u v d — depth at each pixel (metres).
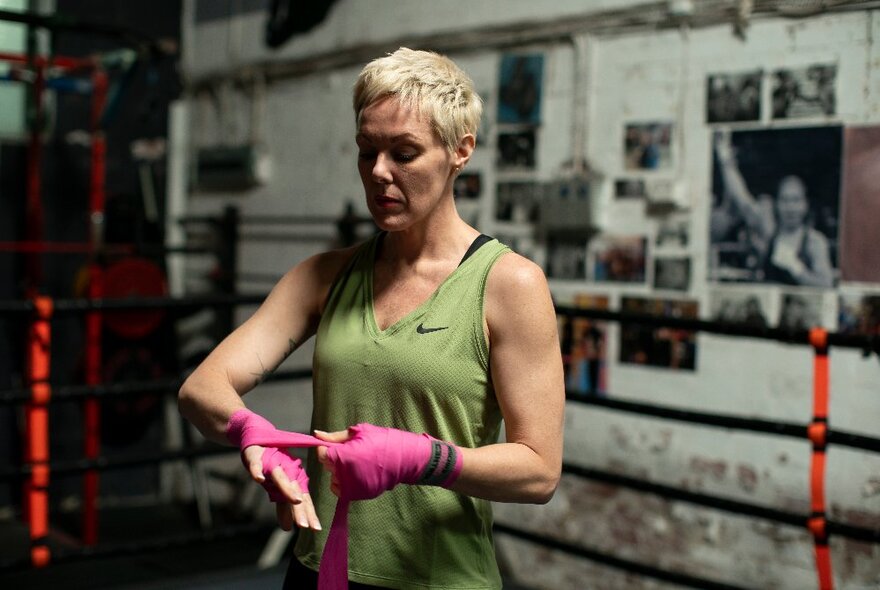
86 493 4.20
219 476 4.86
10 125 4.33
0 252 4.51
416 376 1.13
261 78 4.79
